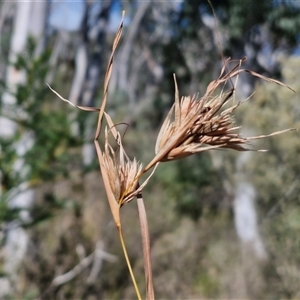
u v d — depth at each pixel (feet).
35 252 20.70
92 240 25.20
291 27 36.83
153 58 63.93
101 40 43.24
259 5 36.83
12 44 18.35
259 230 26.61
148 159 43.93
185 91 55.67
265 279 24.80
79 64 41.63
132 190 3.72
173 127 3.71
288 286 20.34
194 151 3.68
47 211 14.11
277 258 21.11
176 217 37.22
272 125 20.44
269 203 23.25
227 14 39.11
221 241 31.76
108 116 3.87
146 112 60.18
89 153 18.01
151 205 35.27
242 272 26.09
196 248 31.37
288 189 20.39
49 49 13.57
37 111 13.42
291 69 19.65
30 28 18.30
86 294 23.79
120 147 3.81
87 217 25.30
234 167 27.37
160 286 29.25
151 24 65.67
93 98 41.75
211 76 49.01
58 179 14.05
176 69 51.24
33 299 17.22
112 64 3.88
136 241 28.40
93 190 26.66
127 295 26.18
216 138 3.73
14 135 12.95
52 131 13.29
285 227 20.30
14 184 12.90
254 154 21.68
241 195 28.96
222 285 27.30
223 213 39.81
